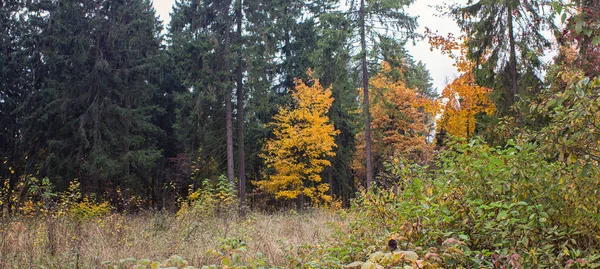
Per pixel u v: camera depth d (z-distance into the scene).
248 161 24.34
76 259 6.27
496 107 14.95
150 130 23.30
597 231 4.02
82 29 20.73
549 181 4.13
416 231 4.14
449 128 17.83
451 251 3.29
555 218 4.24
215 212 12.23
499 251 3.61
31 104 21.58
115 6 21.23
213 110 20.50
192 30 18.83
